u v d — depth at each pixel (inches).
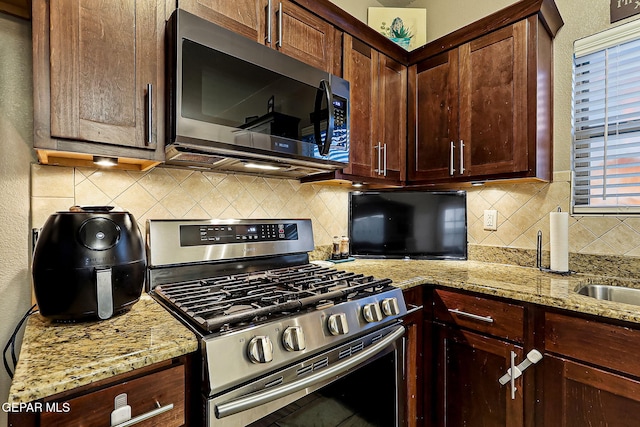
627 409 38.5
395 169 72.9
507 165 60.2
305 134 51.1
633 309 38.8
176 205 53.8
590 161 62.5
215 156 45.4
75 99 34.2
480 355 51.4
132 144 37.8
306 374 35.3
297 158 50.1
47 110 32.8
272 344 32.5
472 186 77.6
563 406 43.4
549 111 63.9
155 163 44.0
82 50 34.7
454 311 54.5
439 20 85.3
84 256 31.5
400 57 73.9
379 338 44.9
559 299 43.4
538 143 58.6
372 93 67.2
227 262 54.3
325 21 58.9
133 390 26.1
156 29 39.8
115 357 25.3
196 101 39.9
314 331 36.3
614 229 58.5
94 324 32.3
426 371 57.6
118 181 48.1
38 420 22.3
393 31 82.5
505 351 48.6
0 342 40.4
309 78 51.8
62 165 43.3
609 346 39.8
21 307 41.4
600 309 39.8
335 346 39.0
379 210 79.7
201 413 29.2
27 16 42.0
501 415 49.1
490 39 62.5
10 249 40.9
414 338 55.5
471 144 64.9
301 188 71.6
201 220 52.9
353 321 40.6
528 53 58.1
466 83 65.6
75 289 31.1
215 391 28.9
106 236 33.1
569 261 63.1
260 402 30.7
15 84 41.4
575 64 64.1
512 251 70.7
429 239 78.0
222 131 41.9
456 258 76.9
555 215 61.1
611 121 60.3
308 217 72.7
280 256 61.7
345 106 57.9
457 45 67.2
